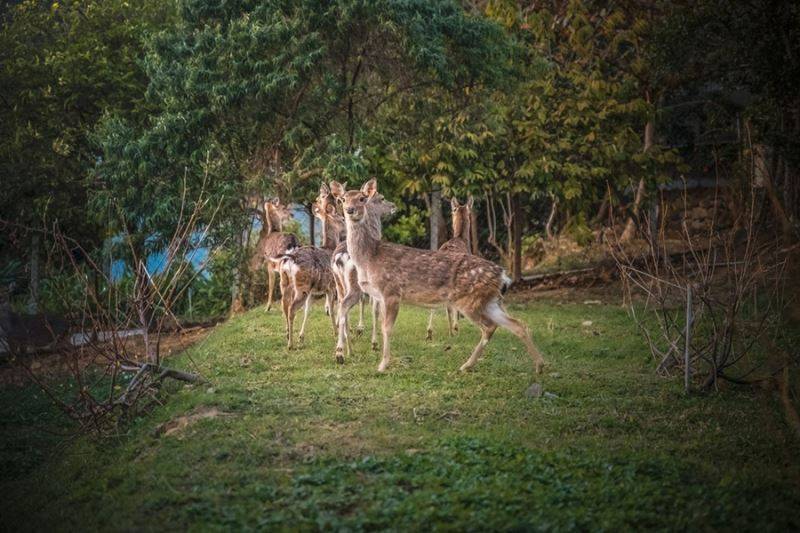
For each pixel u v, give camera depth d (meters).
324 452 6.50
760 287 12.38
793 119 13.43
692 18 13.62
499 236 20.64
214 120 14.09
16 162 15.47
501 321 9.09
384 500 5.55
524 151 15.32
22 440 8.71
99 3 16.69
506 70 14.88
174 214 13.72
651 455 6.39
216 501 5.71
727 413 7.60
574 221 15.85
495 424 7.20
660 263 16.09
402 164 15.20
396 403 7.80
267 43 13.52
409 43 13.51
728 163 17.70
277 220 14.43
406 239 19.09
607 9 16.89
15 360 9.09
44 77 15.86
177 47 14.05
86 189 15.73
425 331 11.65
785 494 5.72
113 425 7.98
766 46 12.46
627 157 15.54
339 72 14.47
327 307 12.69
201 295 16.80
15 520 6.38
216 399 7.87
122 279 14.53
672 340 10.04
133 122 15.80
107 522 5.68
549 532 5.04
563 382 8.65
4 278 16.34
